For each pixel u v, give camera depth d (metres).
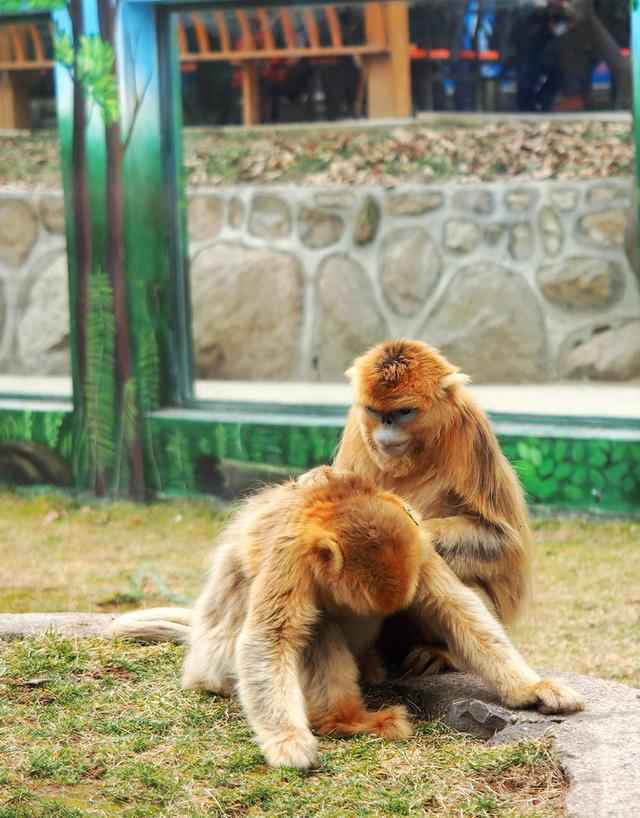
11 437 12.34
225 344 14.51
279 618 5.10
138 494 11.91
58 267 15.28
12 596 9.17
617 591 8.93
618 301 13.62
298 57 14.53
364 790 4.75
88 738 5.33
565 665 7.57
